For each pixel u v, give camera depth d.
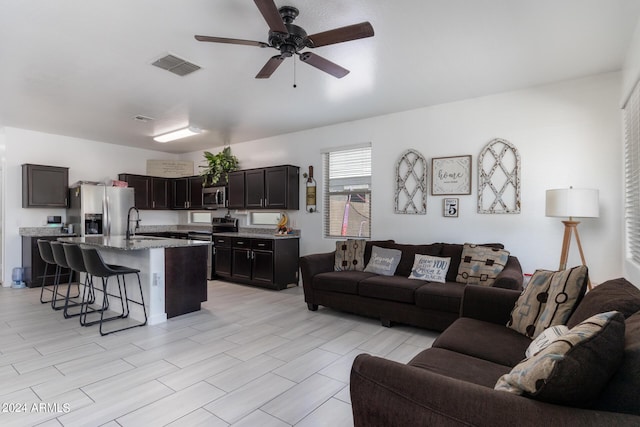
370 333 3.37
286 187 5.43
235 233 6.07
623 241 3.21
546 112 3.62
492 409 0.97
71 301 4.53
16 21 2.42
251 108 4.41
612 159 3.30
